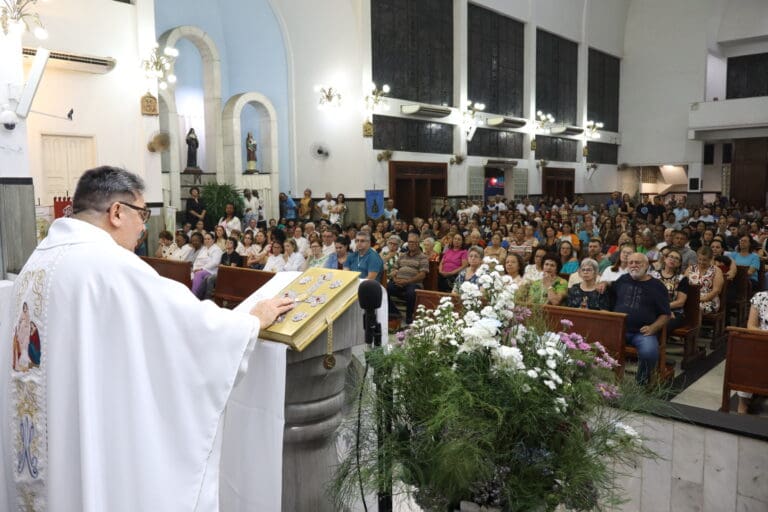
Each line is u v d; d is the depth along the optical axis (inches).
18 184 307.3
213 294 352.8
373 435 75.7
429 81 791.1
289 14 656.4
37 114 437.1
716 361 262.2
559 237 439.8
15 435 74.0
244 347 69.8
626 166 1195.3
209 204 579.5
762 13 1048.8
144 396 68.1
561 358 76.7
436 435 70.2
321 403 83.7
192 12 650.8
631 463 100.8
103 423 67.7
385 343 90.6
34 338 70.1
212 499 70.3
